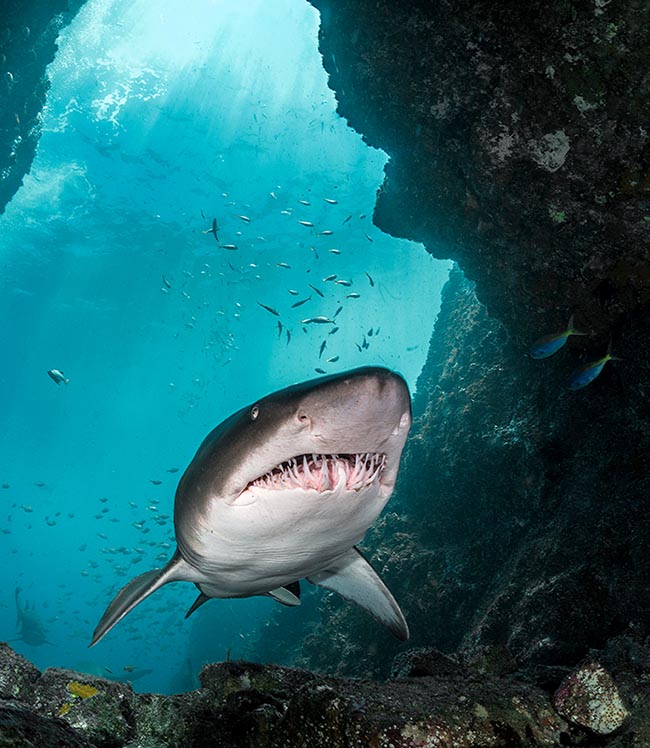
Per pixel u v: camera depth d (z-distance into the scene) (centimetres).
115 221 3988
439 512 1309
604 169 780
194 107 3197
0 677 278
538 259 923
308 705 276
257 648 1920
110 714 279
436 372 1761
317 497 226
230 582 301
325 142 3325
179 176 3575
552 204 843
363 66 908
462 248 1014
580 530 859
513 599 901
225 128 3316
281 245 4181
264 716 290
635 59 705
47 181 3553
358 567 359
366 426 197
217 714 305
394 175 1038
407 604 1216
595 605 771
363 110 971
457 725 280
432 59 833
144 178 3584
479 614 1023
